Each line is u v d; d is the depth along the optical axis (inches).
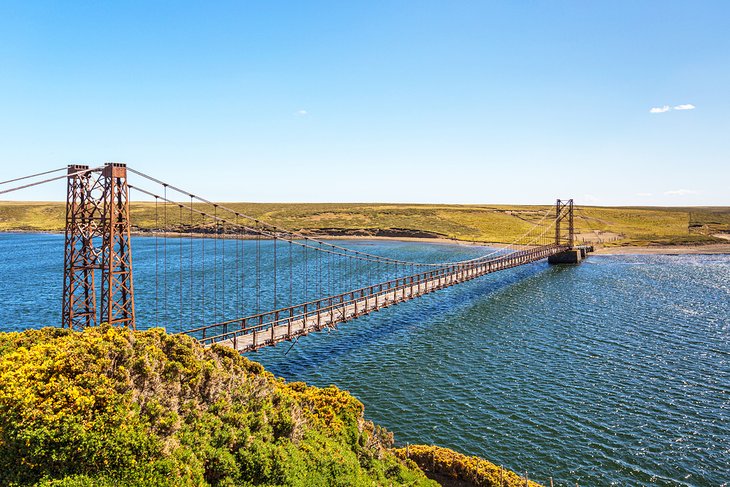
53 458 471.5
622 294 2726.4
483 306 2445.9
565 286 3053.6
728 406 1200.2
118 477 485.4
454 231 7175.2
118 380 583.2
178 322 2064.5
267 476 591.8
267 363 1531.7
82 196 1076.5
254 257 4660.4
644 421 1125.1
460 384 1357.0
